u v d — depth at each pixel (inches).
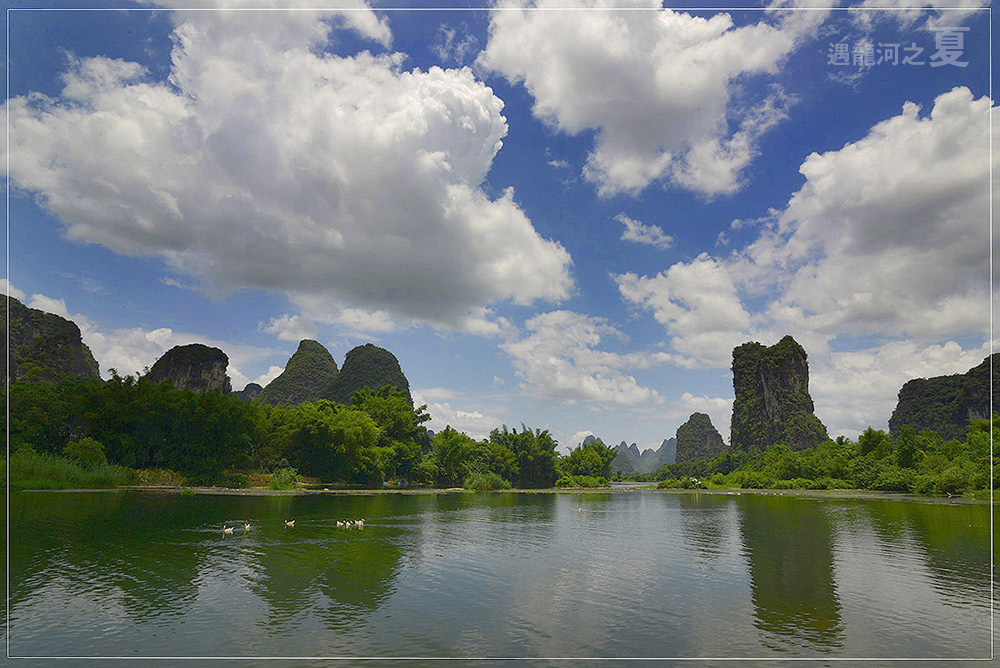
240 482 3093.0
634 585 876.0
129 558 998.4
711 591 840.9
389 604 746.2
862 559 1114.1
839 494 3661.4
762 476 5221.5
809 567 1031.0
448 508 2210.9
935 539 1395.2
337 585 840.9
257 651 562.9
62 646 573.0
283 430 3644.2
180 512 1681.8
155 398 2817.4
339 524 1478.8
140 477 2674.7
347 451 3676.2
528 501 2805.1
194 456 2935.5
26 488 2253.9
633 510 2306.8
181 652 558.3
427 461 4741.6
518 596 798.5
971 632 654.5
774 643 613.3
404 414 4675.2
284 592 794.2
